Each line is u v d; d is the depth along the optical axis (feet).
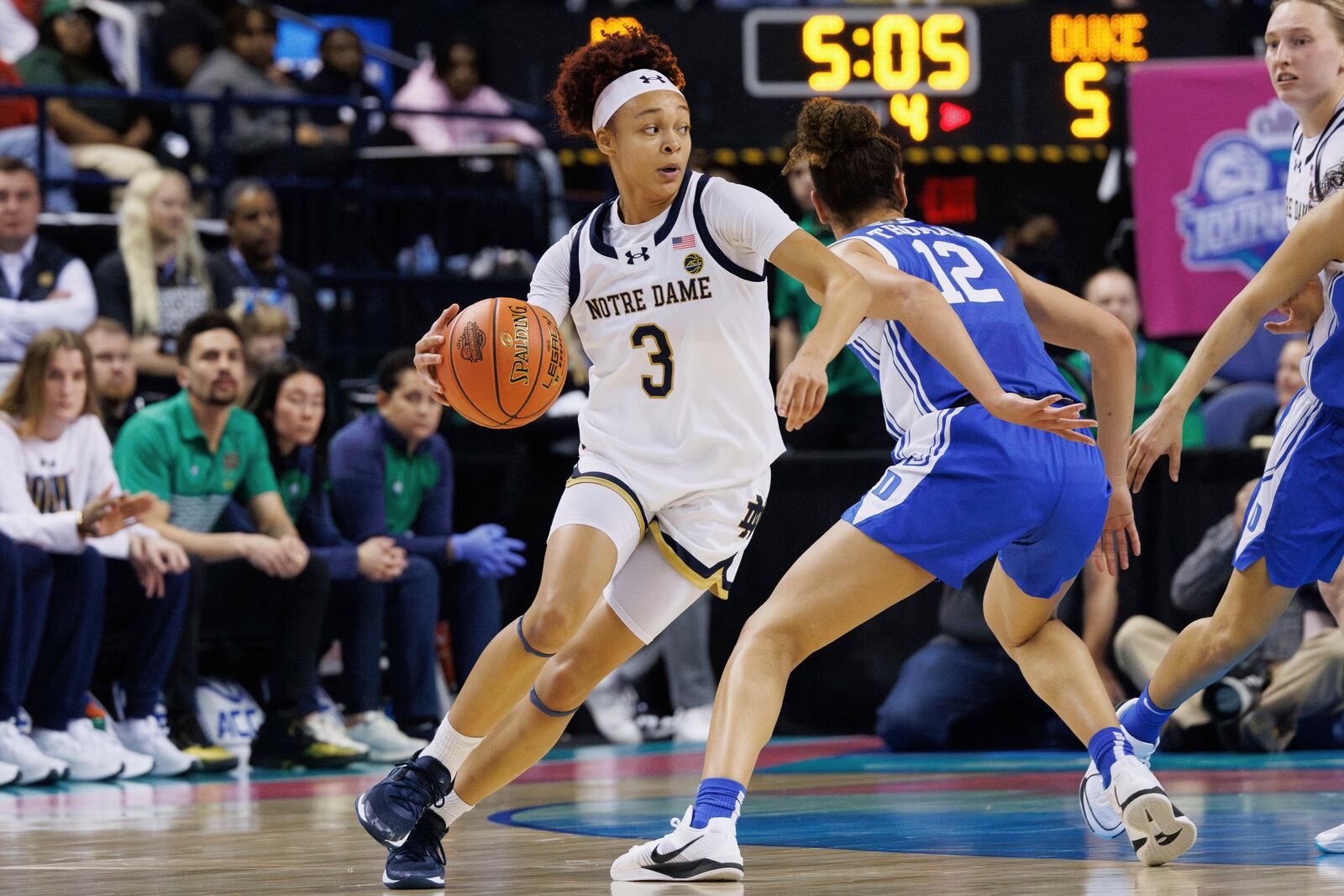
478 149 75.97
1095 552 30.53
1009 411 26.25
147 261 61.93
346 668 55.98
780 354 70.49
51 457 50.88
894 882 25.82
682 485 27.12
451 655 61.21
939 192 83.61
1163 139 70.79
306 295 66.23
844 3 84.33
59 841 34.30
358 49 85.46
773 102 82.02
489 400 27.27
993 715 57.67
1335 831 29.04
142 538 50.98
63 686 49.85
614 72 27.30
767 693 26.58
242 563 54.80
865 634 63.57
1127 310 65.92
